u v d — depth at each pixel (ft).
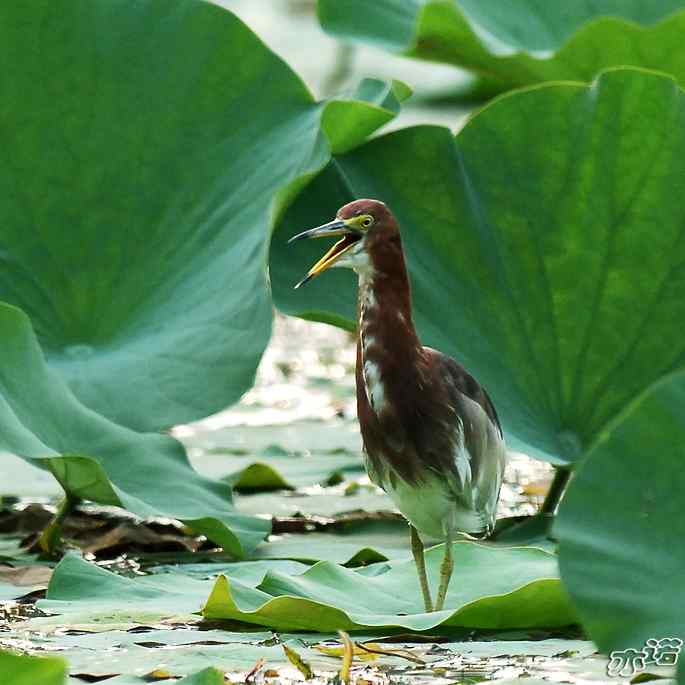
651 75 39.96
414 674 25.68
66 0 42.78
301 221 39.70
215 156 41.93
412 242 39.99
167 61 42.65
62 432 36.45
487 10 52.75
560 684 24.66
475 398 34.55
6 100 42.09
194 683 22.76
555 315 39.47
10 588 32.89
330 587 31.40
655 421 23.15
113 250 41.39
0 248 41.19
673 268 39.32
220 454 47.06
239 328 38.68
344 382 58.44
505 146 40.75
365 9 52.47
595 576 22.39
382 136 41.14
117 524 40.11
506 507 42.39
